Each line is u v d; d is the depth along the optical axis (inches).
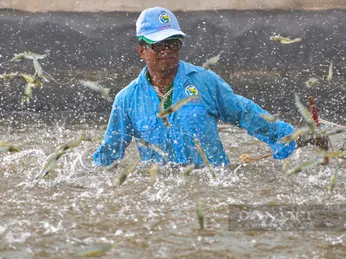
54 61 1529.3
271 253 563.5
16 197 728.3
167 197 723.4
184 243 587.2
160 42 799.1
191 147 830.5
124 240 595.8
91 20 1561.3
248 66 1509.6
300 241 589.9
